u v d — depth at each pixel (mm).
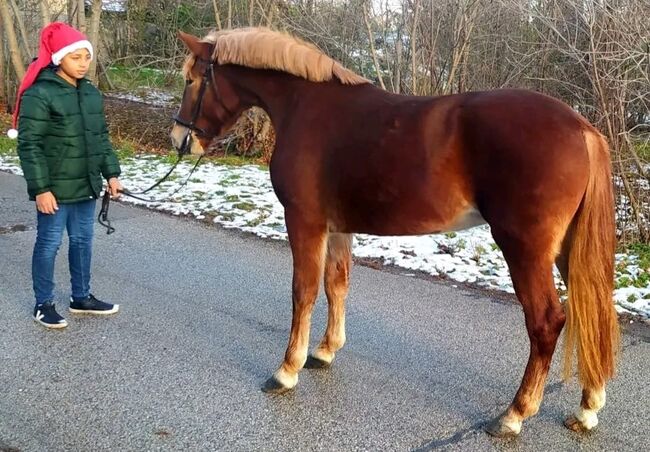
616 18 5973
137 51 18422
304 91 3293
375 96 3133
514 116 2725
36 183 3777
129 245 5953
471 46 8977
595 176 2709
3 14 13695
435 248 5906
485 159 2771
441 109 2902
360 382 3461
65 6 15492
